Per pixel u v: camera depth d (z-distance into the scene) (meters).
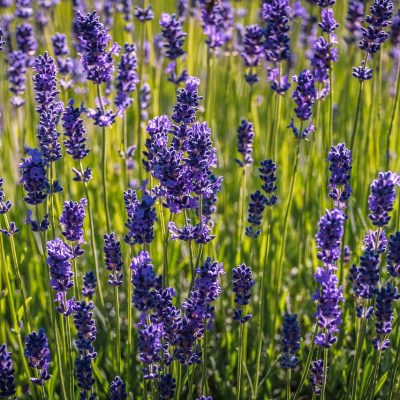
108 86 0.96
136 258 0.75
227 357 0.87
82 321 0.77
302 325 0.90
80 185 0.94
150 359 0.76
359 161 0.91
